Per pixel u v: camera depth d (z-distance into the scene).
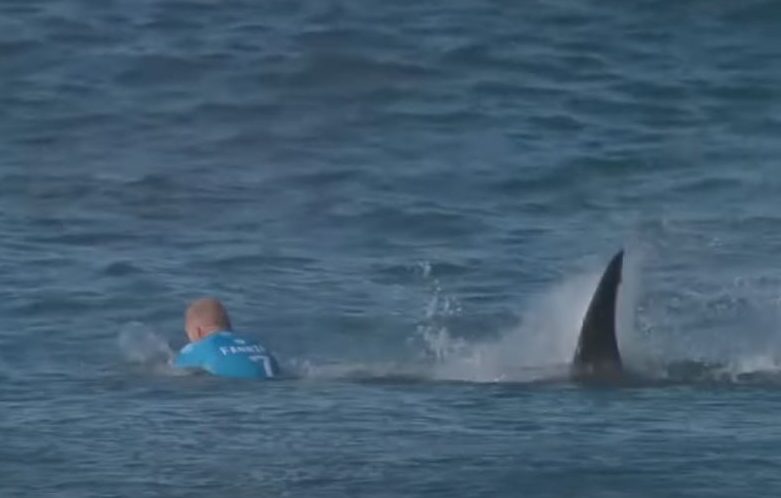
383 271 61.75
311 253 63.78
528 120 78.69
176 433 42.22
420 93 82.12
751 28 88.94
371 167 73.50
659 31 88.56
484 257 63.25
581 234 65.94
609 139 76.38
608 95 81.50
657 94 81.56
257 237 65.50
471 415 44.06
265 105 81.19
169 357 52.44
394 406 45.19
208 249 64.00
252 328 56.16
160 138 77.69
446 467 39.06
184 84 83.56
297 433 42.16
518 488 37.53
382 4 91.56
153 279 60.41
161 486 37.84
